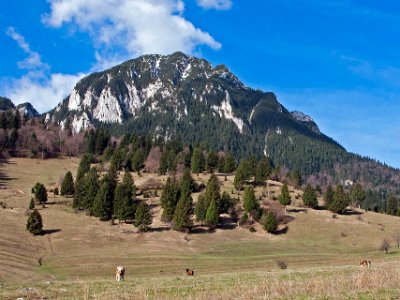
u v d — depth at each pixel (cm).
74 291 3400
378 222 14650
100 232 11394
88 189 13500
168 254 9925
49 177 18962
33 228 10794
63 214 12975
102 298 2866
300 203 15800
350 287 2631
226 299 2495
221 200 13350
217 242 11394
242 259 9706
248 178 17325
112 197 12975
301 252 11162
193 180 16238
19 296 3048
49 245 10194
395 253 10575
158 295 2941
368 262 5925
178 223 11694
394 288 2547
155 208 13850
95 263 8750
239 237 12025
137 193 15650
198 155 19338
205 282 4091
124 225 12275
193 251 10481
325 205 15950
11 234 10381
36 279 6744
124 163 19688
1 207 13225
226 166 19862
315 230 13238
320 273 4559
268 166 17775
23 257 8750
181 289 3419
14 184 17275
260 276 4578
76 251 9838
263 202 14962
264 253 10856
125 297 2916
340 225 13750
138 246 10512
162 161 19000
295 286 2689
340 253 11225
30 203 13338
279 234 12762
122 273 4712
